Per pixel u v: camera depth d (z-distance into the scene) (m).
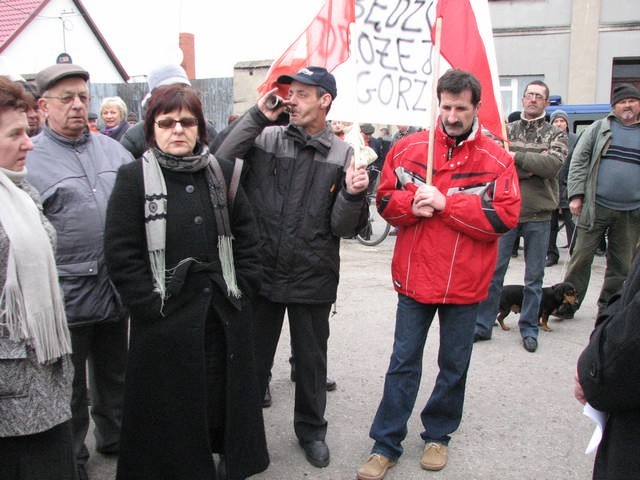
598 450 1.70
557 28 15.42
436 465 3.19
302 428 3.32
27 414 2.03
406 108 3.60
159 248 2.47
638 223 5.19
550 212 4.93
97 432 3.36
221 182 2.66
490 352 4.89
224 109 16.97
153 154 2.53
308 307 3.21
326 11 3.62
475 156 3.05
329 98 3.13
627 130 5.16
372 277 7.52
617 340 1.52
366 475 3.07
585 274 5.51
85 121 2.97
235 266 2.76
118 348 3.24
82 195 2.91
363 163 2.99
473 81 2.94
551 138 4.88
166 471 2.55
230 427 2.64
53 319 2.11
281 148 3.21
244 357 2.71
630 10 14.93
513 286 5.46
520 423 3.72
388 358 4.76
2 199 2.02
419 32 3.55
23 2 23.88
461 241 3.01
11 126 2.05
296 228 3.15
